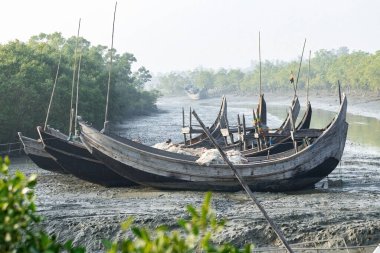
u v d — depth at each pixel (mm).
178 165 47875
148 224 36750
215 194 46906
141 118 162375
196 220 9188
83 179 50375
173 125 134125
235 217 38375
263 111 63062
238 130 58562
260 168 47625
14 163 66938
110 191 48312
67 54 127125
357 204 42625
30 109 80750
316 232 35125
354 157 69375
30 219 9891
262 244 34406
